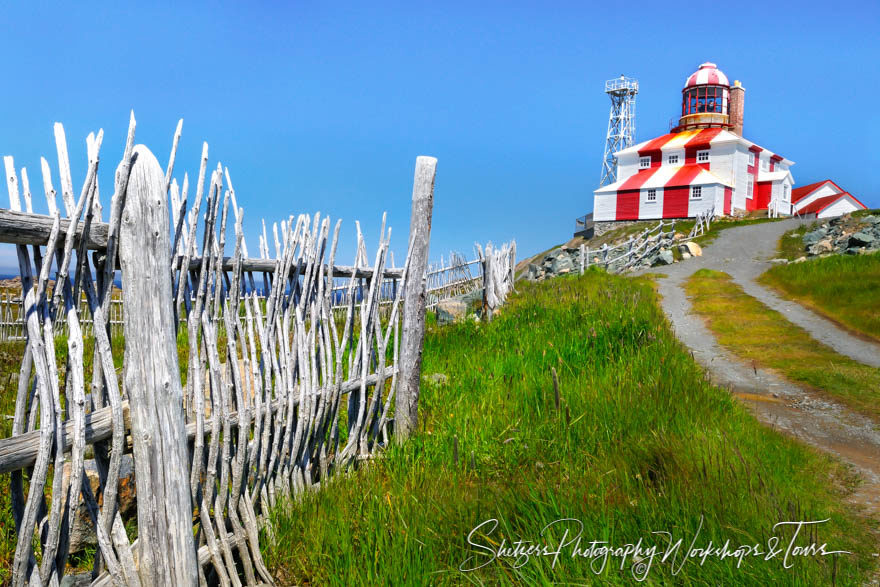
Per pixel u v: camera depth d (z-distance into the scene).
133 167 2.65
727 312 15.41
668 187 48.00
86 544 3.45
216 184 3.21
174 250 2.98
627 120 64.25
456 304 13.70
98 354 2.59
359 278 5.00
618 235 44.94
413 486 3.99
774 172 53.34
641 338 8.37
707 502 3.60
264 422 3.66
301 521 3.64
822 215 50.69
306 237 4.12
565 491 3.87
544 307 11.56
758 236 31.33
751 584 2.88
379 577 3.04
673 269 24.62
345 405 5.84
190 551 2.84
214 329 3.31
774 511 3.52
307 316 4.36
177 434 2.79
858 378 9.00
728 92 58.50
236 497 3.37
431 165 5.40
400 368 5.38
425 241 5.42
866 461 5.65
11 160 2.38
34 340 2.27
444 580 3.09
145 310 2.66
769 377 9.47
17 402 2.30
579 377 6.55
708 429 5.15
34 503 2.25
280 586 3.29
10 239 2.22
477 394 6.20
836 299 15.47
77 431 2.38
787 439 5.89
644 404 5.65
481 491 3.95
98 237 2.56
